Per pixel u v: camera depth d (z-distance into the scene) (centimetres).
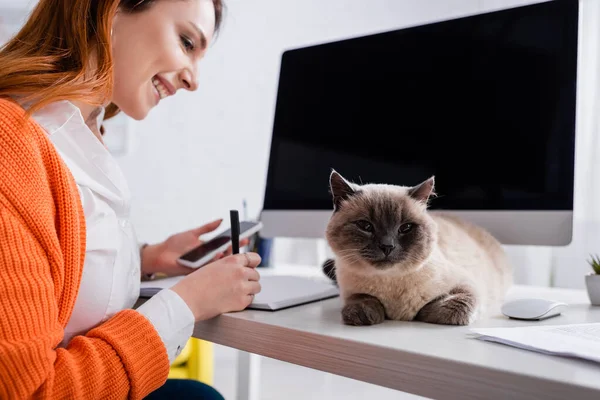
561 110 115
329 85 149
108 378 69
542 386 49
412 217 96
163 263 130
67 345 74
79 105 98
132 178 250
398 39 138
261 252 181
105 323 75
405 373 60
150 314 78
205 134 271
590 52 253
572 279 255
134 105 101
